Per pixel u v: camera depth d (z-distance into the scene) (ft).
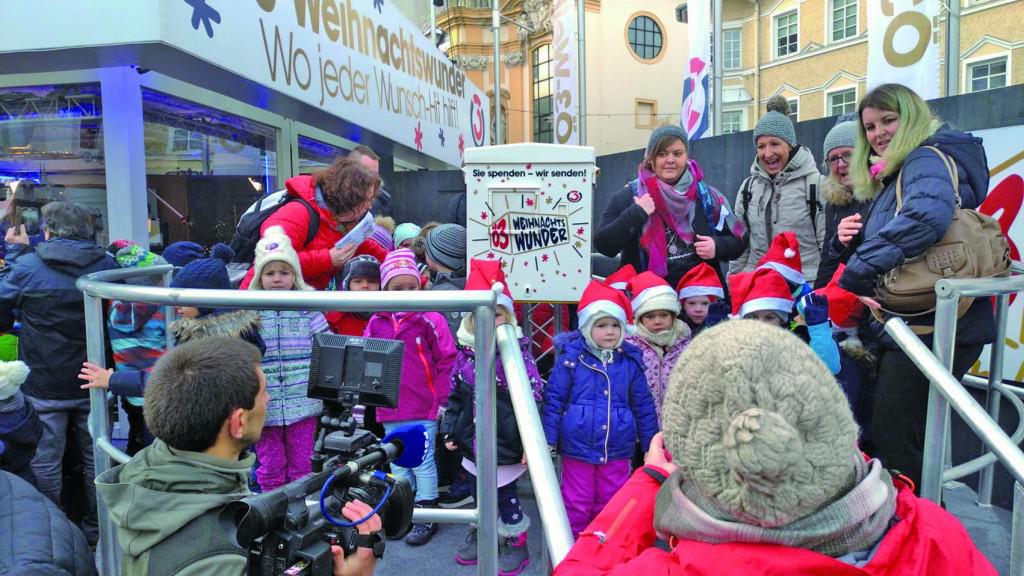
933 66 16.05
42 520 6.59
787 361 2.90
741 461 2.66
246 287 9.27
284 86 16.12
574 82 46.78
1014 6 51.83
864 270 7.26
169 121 15.89
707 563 2.91
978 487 9.94
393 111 24.54
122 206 14.05
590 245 10.66
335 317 9.77
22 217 14.52
